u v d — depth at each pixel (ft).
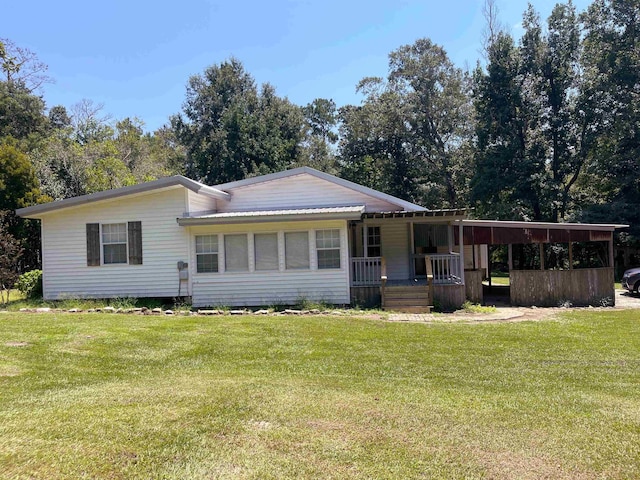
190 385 19.58
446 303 45.75
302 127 146.61
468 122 118.32
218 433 14.53
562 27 100.73
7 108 133.28
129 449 13.33
